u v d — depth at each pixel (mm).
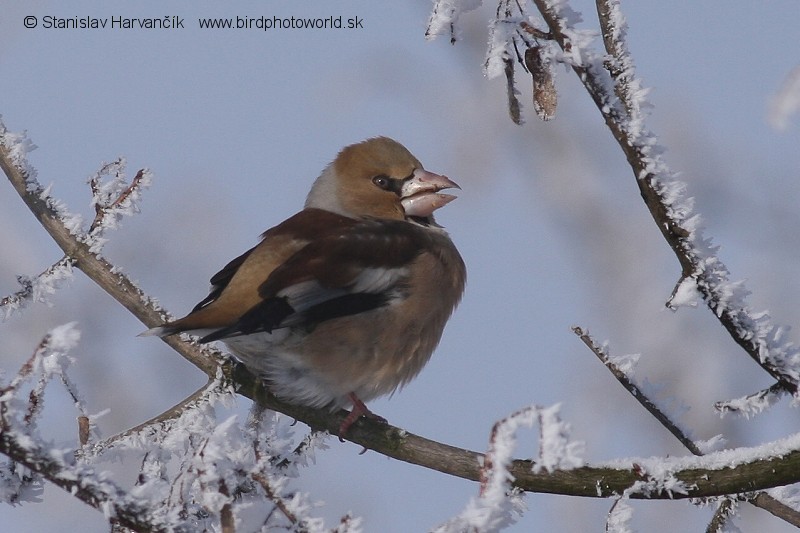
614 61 7656
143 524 6324
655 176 7738
